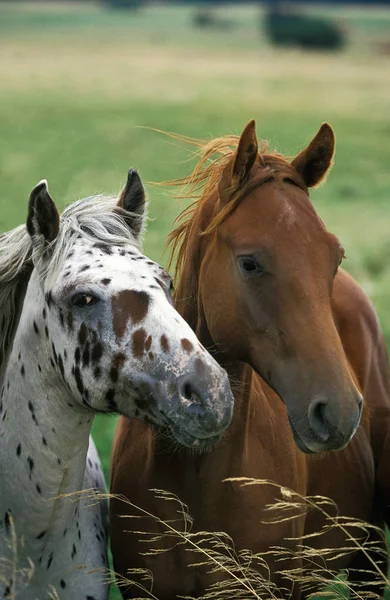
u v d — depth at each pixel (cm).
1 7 19988
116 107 6006
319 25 13462
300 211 605
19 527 623
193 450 628
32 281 625
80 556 656
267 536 668
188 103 6306
